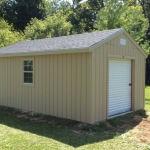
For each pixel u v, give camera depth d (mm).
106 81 6996
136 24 17672
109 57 7160
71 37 8953
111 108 7492
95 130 6090
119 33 7543
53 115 7551
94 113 6523
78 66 6719
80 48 6387
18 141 5121
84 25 32031
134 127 6578
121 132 6059
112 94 7523
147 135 5785
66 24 24469
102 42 6715
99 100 6719
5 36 17562
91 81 6391
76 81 6789
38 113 8023
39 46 8672
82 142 5145
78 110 6758
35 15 30812
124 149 4723
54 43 8484
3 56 9227
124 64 8109
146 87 21547
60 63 7250
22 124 6754
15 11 29938
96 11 31781
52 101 7570
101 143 5094
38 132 5914
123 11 17359
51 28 23438
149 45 22250
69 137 5504
